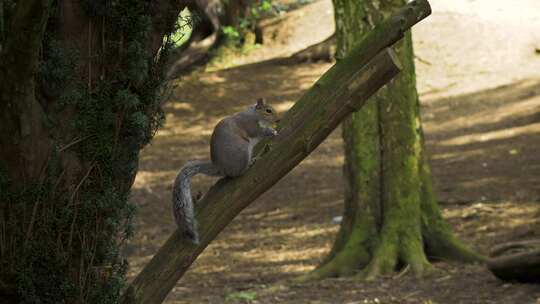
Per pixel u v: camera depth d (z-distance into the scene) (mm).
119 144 6469
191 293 14156
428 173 14984
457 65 30516
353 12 14422
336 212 20141
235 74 33250
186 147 27703
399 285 13344
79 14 6258
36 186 6191
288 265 16109
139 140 6566
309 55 33250
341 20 14586
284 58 34062
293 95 30469
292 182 23188
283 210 20859
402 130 14586
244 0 35562
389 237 14336
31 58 5863
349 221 15039
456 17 32844
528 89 27859
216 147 6910
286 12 37000
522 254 12438
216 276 15609
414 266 13930
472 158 22766
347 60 6727
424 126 26516
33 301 6223
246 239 18688
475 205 18406
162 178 24938
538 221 16891
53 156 6223
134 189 24047
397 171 14570
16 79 5945
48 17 6109
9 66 5914
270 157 6656
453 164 22438
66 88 6262
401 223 14406
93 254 6375
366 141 14734
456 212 18219
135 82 6410
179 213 6609
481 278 13266
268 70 33125
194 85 32594
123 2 6289
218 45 35469
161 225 20703
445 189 20094
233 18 35562
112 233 6520
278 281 14711
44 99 6293
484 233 16625
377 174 14703
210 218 6621
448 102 28078
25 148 6148
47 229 6230
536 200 18203
